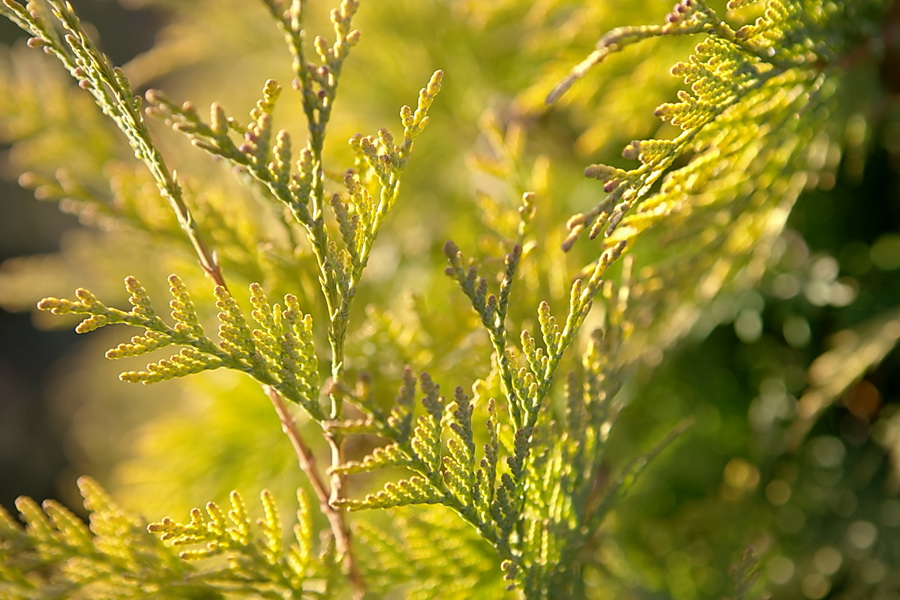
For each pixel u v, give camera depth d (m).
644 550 0.72
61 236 2.06
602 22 0.66
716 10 0.66
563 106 0.71
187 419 0.72
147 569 0.60
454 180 0.83
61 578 0.60
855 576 0.69
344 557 0.60
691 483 0.75
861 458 0.71
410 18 0.80
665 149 0.57
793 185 0.64
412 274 0.79
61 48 0.58
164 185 0.58
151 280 0.75
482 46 0.80
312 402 0.57
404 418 0.56
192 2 0.84
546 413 0.59
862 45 0.62
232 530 0.59
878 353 0.68
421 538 0.60
